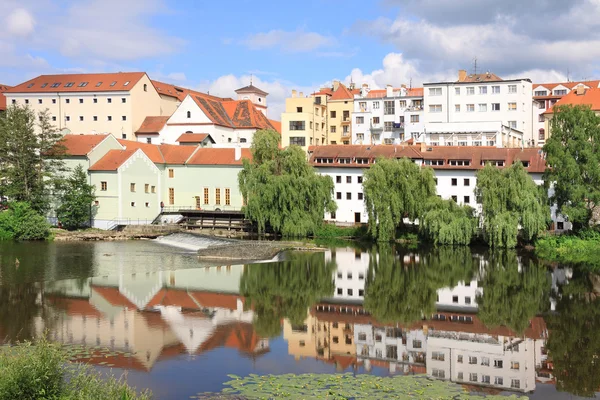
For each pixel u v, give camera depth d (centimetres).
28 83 13412
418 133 12444
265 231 9325
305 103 12812
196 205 10338
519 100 11800
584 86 12962
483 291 5203
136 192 9612
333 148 10131
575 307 4628
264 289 5225
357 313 4441
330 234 9200
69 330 3797
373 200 8406
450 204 8019
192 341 3631
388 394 2770
